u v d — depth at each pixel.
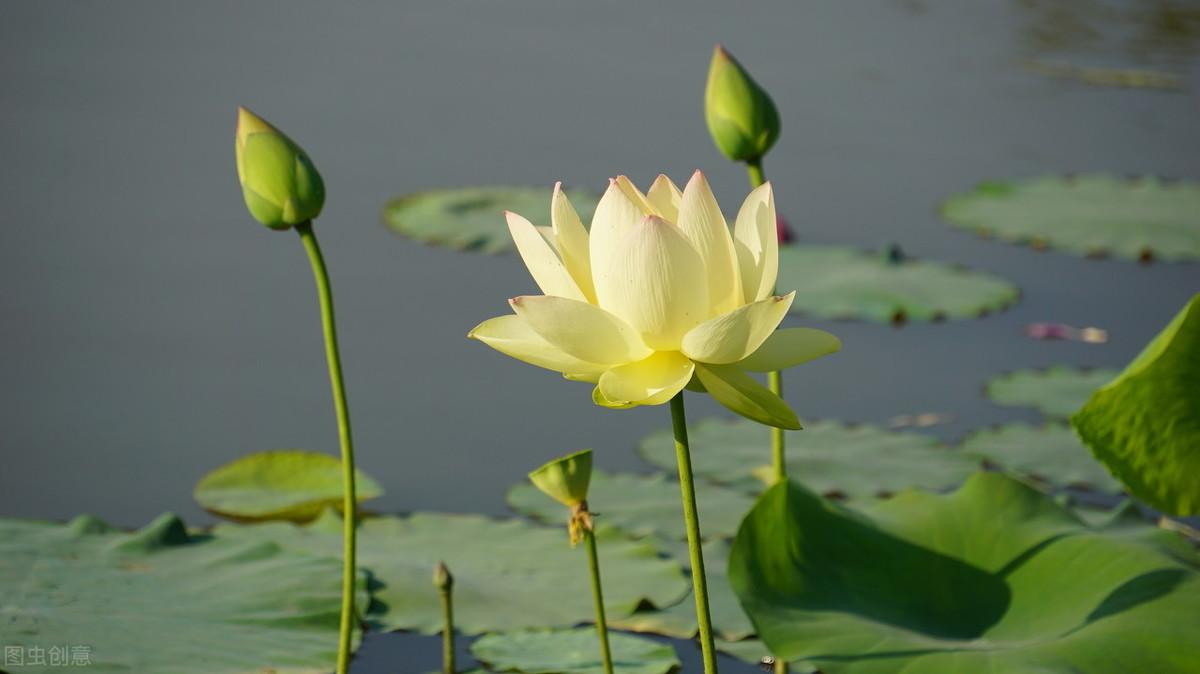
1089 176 8.77
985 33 12.14
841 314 6.85
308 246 5.17
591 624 5.38
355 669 5.31
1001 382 5.96
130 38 10.73
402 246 7.39
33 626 5.24
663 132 9.30
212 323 6.26
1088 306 6.98
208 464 5.72
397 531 5.54
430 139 9.01
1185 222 8.00
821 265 7.42
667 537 5.55
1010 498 5.32
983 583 5.25
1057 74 10.82
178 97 9.47
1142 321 6.75
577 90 10.21
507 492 5.68
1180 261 7.56
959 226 7.89
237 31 11.27
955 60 11.22
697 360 5.01
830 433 5.83
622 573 5.46
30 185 7.79
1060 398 5.90
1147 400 5.22
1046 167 9.00
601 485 5.69
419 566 5.45
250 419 5.82
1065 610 5.20
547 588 5.43
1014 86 10.61
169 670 5.20
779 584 5.24
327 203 7.94
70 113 8.98
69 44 10.48
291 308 6.48
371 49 11.07
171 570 5.36
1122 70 10.91
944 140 9.44
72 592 5.30
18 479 5.68
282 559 5.39
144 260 6.91
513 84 10.34
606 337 5.01
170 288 6.60
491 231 7.58
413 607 5.38
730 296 5.03
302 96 9.71
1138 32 12.00
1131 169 9.02
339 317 6.42
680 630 5.38
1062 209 8.18
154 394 5.87
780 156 9.11
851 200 8.41
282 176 5.14
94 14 11.31
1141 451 5.23
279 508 5.61
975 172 8.88
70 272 6.70
